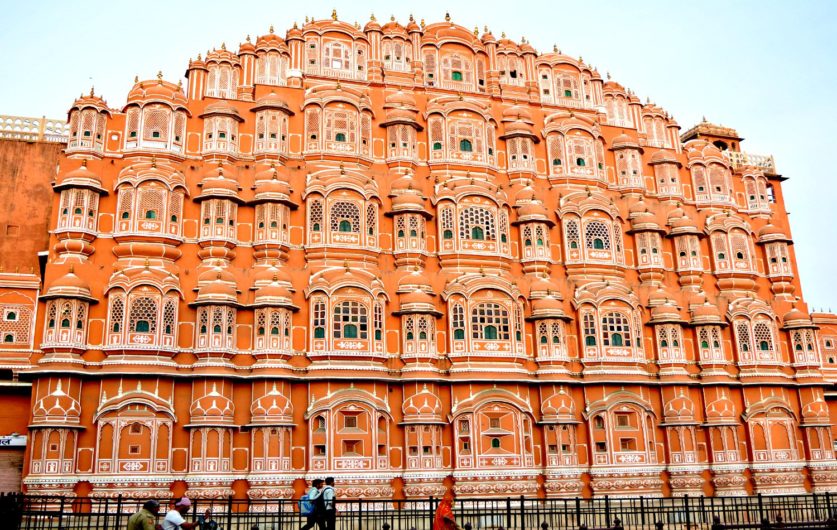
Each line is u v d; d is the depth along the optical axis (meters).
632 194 55.38
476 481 43.53
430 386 44.53
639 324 50.41
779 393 52.09
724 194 58.12
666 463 48.41
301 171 48.62
